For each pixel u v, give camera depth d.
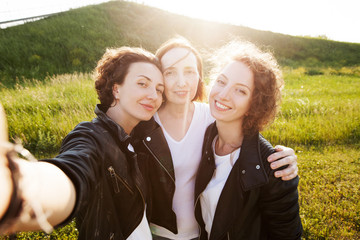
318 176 3.65
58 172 0.60
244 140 1.21
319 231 2.55
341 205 3.01
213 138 1.40
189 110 1.56
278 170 1.08
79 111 5.18
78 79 8.84
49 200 0.50
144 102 1.13
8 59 11.50
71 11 19.97
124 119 1.20
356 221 2.72
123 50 1.21
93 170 0.81
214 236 1.26
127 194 1.06
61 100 5.83
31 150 4.23
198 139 1.55
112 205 1.00
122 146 1.06
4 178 0.38
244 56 1.17
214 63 1.51
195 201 1.40
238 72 1.15
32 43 13.52
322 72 18.52
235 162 1.21
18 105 5.49
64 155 0.77
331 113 6.41
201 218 1.44
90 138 0.94
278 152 1.12
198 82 1.63
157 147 1.36
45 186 0.50
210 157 1.35
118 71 1.12
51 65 12.16
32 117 4.89
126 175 1.04
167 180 1.41
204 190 1.34
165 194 1.42
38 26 15.63
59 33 15.43
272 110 1.19
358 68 21.66
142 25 21.86
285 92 9.65
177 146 1.49
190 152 1.52
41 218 0.43
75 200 0.63
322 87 11.83
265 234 1.25
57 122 4.72
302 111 6.50
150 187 1.43
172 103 1.48
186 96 1.44
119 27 20.09
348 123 5.64
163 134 1.40
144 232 1.26
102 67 1.20
